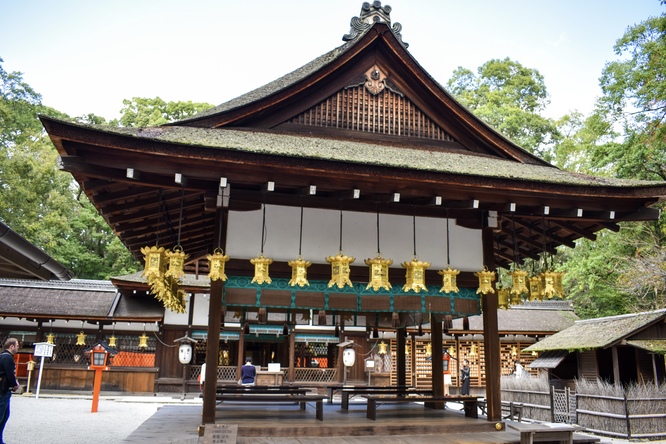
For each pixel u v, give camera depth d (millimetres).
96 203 7898
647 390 14180
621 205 8734
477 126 9688
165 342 23797
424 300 8664
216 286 7715
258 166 7070
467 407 9289
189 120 8250
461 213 9227
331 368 25062
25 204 29531
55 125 6098
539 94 43781
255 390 10547
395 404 12156
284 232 8305
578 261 25641
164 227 10031
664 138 19766
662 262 19781
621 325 18562
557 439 7934
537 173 8992
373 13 9992
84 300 24078
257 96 9742
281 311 12031
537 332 27031
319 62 10547
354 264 8539
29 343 22875
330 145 8469
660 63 19156
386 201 8570
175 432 8008
